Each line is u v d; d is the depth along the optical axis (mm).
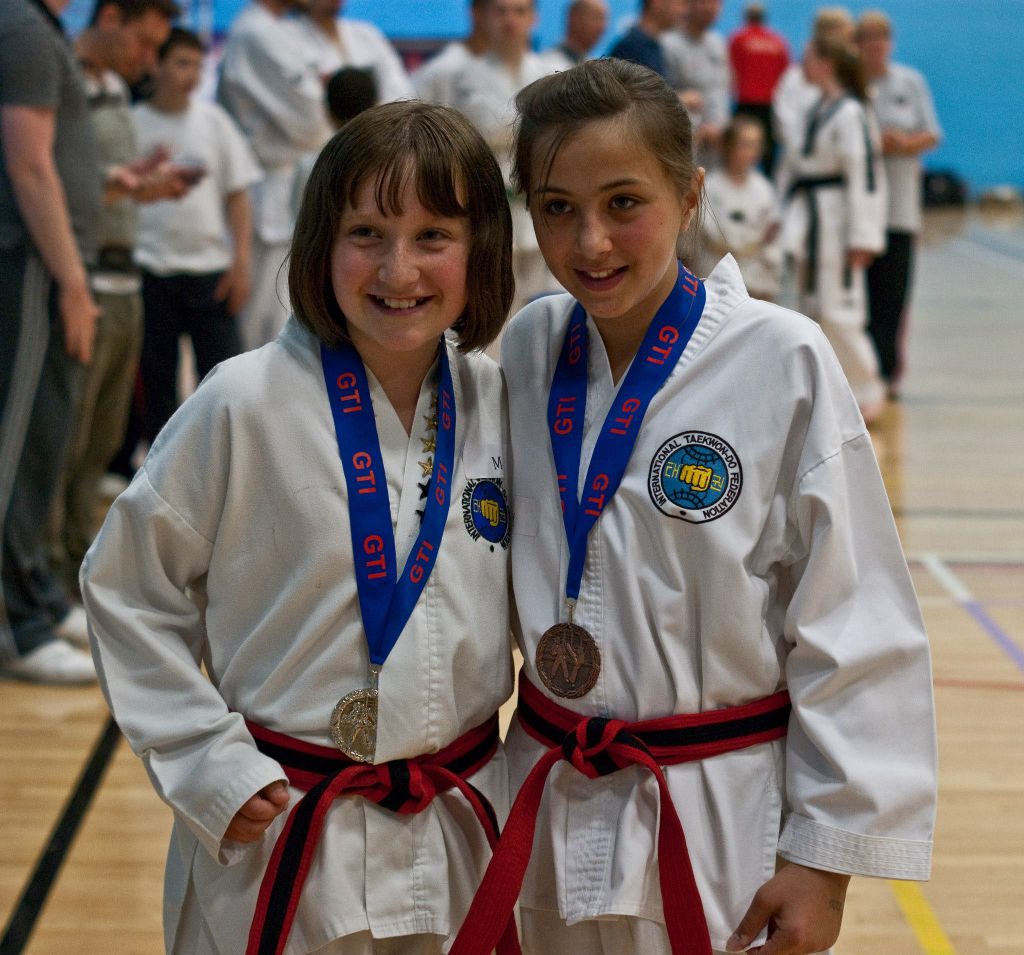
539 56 6582
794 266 6766
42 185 3426
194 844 1540
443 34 13125
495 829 1518
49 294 3533
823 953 1539
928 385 8203
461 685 1548
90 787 3053
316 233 1479
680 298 1571
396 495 1548
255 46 5637
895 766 1466
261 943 1439
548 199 1463
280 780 1442
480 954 1451
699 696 1521
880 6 18125
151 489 1494
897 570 1513
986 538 5141
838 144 6457
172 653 1504
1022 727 3443
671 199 1477
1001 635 4125
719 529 1486
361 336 1537
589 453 1590
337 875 1470
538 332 1683
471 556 1558
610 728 1493
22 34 3354
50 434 3633
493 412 1643
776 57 9914
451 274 1470
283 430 1495
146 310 5230
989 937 2475
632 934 1523
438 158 1432
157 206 5152
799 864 1472
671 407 1540
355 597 1505
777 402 1503
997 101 18641
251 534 1511
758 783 1523
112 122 4160
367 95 4449
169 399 5336
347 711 1483
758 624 1510
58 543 4188
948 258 14781
